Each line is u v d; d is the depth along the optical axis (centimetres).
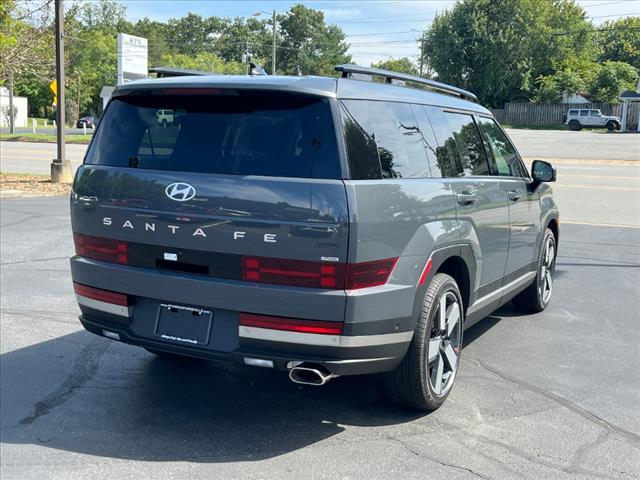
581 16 7044
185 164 380
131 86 404
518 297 667
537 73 6794
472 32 6700
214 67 10019
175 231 374
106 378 486
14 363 512
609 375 504
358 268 346
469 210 451
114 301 402
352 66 391
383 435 399
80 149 3222
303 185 347
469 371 508
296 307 349
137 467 359
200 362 522
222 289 362
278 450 379
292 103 366
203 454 374
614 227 1209
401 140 402
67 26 2248
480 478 350
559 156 2973
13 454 373
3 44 1859
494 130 556
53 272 799
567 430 409
